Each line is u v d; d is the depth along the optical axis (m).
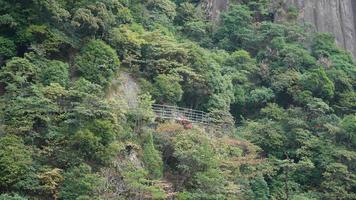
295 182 68.88
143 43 71.75
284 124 76.25
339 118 79.50
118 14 75.31
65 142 50.47
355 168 70.06
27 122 49.91
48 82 56.88
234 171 61.53
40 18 63.22
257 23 103.75
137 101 65.25
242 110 84.19
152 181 50.81
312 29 108.94
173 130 60.81
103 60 63.19
